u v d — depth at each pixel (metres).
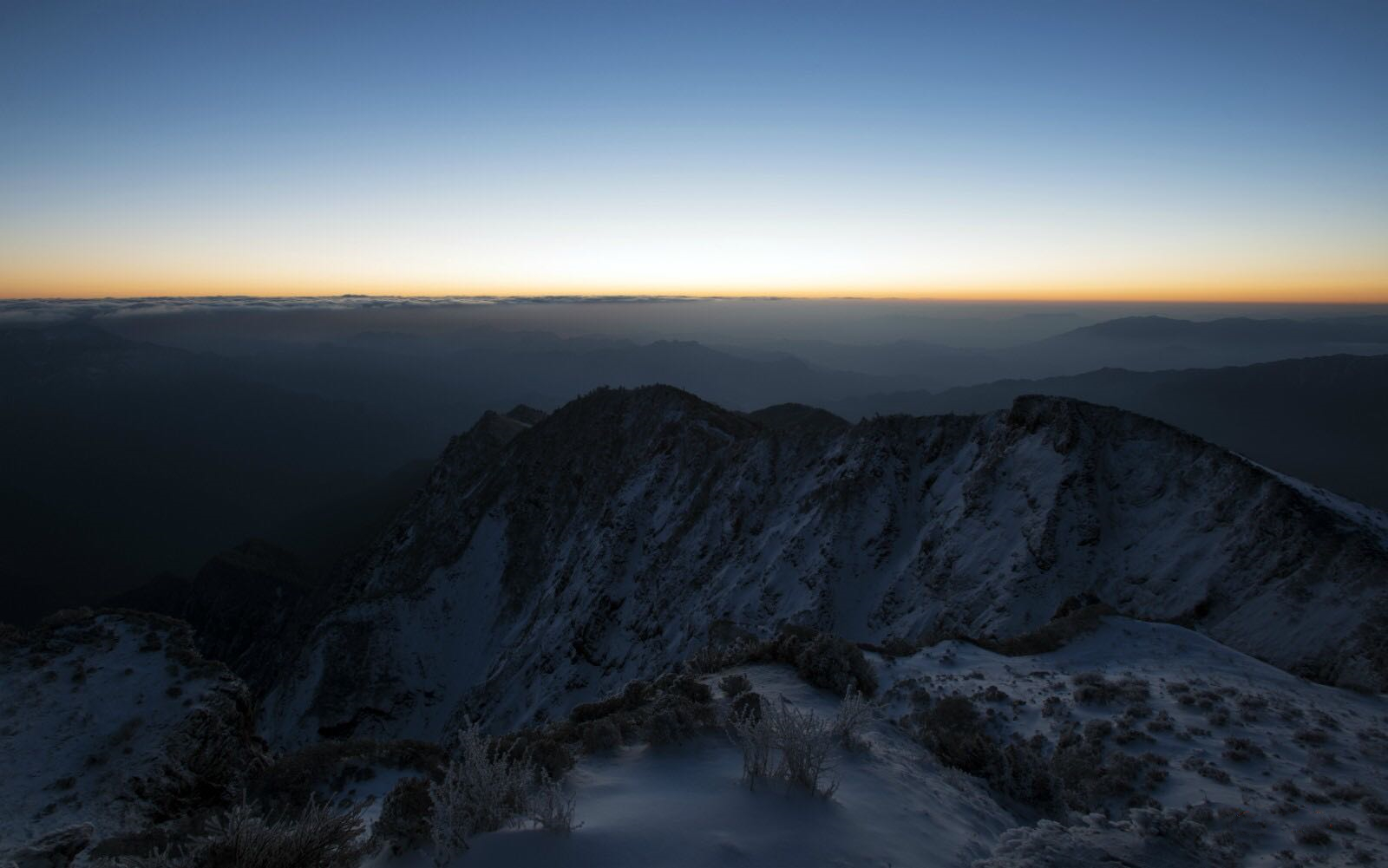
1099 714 15.16
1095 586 37.84
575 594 64.69
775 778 7.05
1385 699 17.02
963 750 10.13
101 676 19.53
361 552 100.06
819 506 52.72
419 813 6.15
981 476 47.53
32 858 8.00
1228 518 36.69
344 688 67.50
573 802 5.97
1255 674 18.62
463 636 75.00
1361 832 9.20
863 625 44.78
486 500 87.31
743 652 14.88
